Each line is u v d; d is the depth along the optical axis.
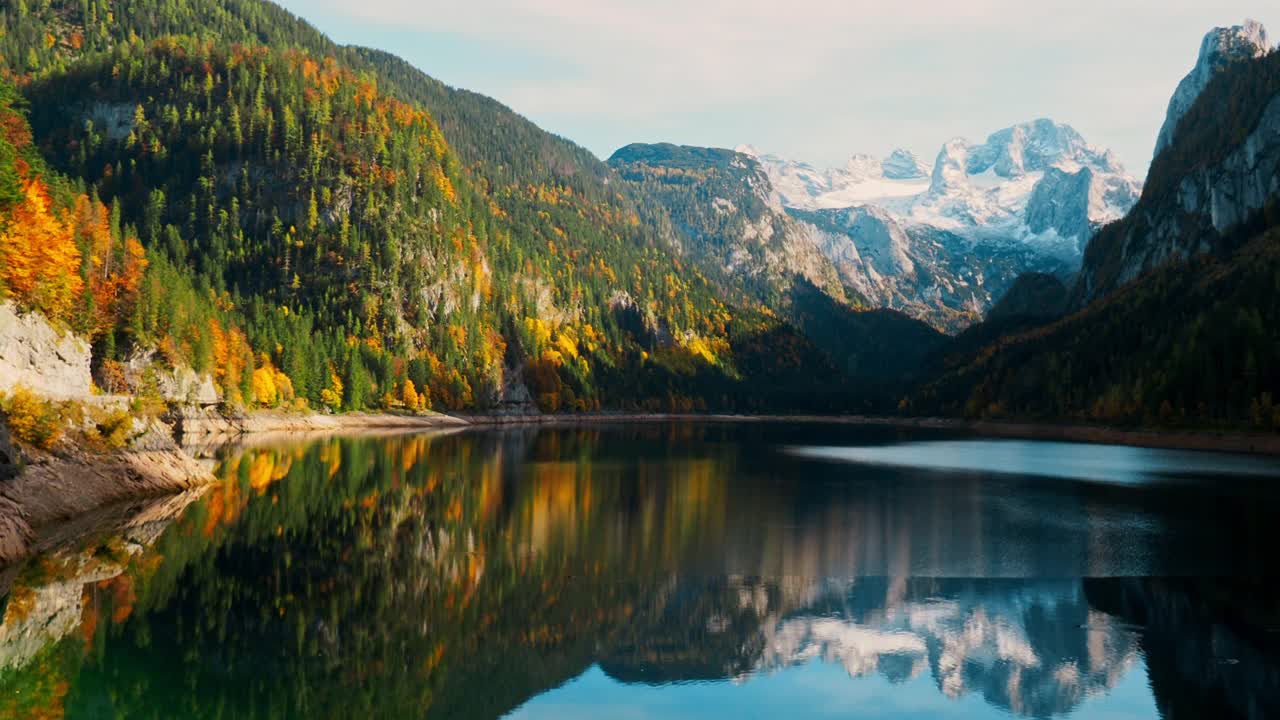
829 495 84.00
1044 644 37.53
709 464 117.62
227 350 161.38
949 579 48.97
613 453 135.00
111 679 29.91
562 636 37.75
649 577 48.59
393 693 30.20
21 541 47.88
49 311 89.25
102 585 41.62
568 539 58.94
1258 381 151.50
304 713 27.94
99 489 62.91
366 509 67.50
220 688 29.66
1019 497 82.88
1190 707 30.45
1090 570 51.34
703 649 36.47
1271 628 39.72
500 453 128.75
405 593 43.16
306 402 183.75
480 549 54.62
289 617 38.06
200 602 39.53
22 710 26.92
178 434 133.00
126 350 127.12
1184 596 45.34
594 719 28.91
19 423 58.91
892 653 36.12
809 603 43.84
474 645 35.97
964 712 30.14
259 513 63.06
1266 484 94.19
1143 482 96.62
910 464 121.75
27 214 87.81
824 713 30.02
